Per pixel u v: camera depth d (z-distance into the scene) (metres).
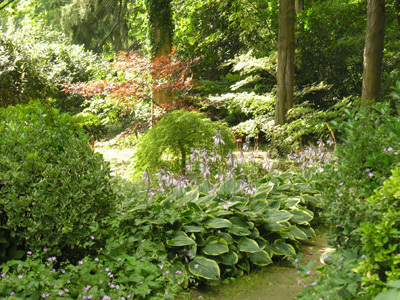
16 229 3.46
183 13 18.09
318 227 6.45
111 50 29.28
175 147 7.82
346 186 3.41
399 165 3.04
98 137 15.84
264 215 5.18
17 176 3.51
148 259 4.00
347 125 3.74
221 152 7.52
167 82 10.49
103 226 4.04
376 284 2.44
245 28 16.56
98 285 3.46
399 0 13.91
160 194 5.42
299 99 15.08
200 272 4.18
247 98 13.81
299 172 7.97
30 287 3.12
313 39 15.14
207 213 4.84
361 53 14.70
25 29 15.20
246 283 4.38
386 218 2.55
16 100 13.19
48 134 4.05
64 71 17.03
